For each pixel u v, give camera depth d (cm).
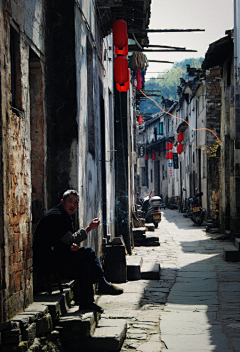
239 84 1056
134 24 999
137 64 1291
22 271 393
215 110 1753
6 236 347
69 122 570
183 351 431
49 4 561
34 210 502
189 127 2694
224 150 1382
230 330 492
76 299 523
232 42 1262
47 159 534
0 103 340
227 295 660
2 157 340
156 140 4172
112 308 593
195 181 2412
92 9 739
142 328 508
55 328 423
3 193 341
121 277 760
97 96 793
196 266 915
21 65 408
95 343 429
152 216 1716
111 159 1034
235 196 1211
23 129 400
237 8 1073
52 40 568
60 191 566
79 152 582
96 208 746
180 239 1385
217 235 1464
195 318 543
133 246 1191
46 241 457
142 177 4972
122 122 1109
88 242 650
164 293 680
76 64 574
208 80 1753
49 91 549
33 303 425
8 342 346
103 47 901
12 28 389
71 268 472
